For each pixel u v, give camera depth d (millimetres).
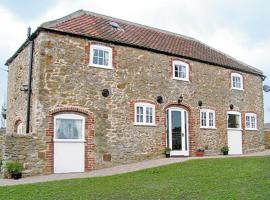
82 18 17297
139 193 8570
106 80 15773
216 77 20797
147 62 17469
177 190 8734
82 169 14531
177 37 22688
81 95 14906
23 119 15508
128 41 17016
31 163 13336
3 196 8555
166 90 18047
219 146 20203
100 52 15891
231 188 8695
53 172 13812
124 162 15781
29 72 15016
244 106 22375
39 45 14258
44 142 13734
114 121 15750
